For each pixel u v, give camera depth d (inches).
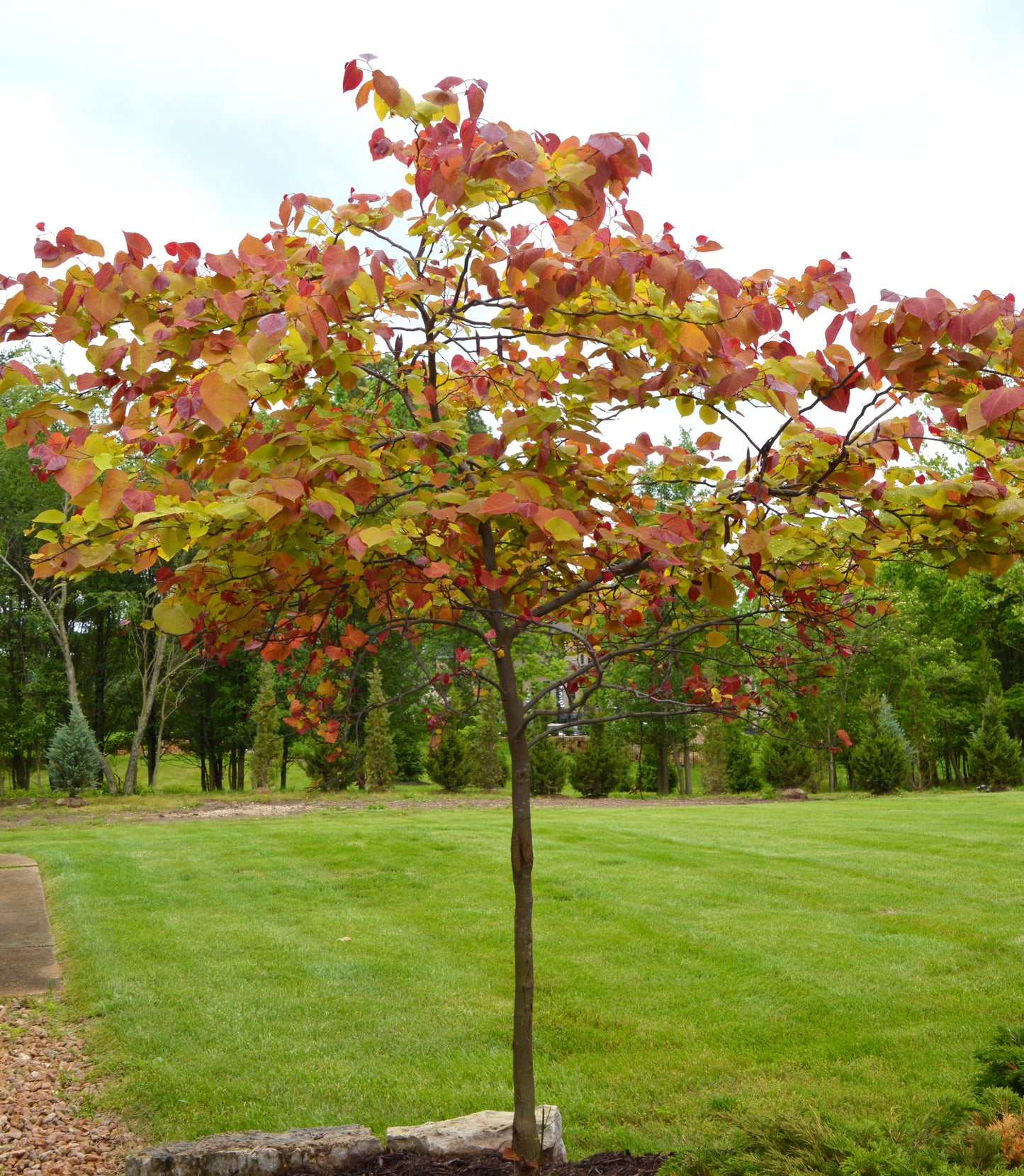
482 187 79.6
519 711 107.8
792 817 571.8
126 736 1107.3
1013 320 82.4
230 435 95.3
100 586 946.7
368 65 77.9
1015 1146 92.3
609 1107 152.0
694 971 228.5
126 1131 148.3
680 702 111.9
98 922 289.1
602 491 103.3
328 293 75.9
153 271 79.2
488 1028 192.1
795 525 104.5
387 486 94.3
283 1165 114.3
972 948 245.1
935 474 107.2
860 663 1088.8
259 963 240.7
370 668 869.2
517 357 116.0
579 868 370.9
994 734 939.3
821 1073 164.7
